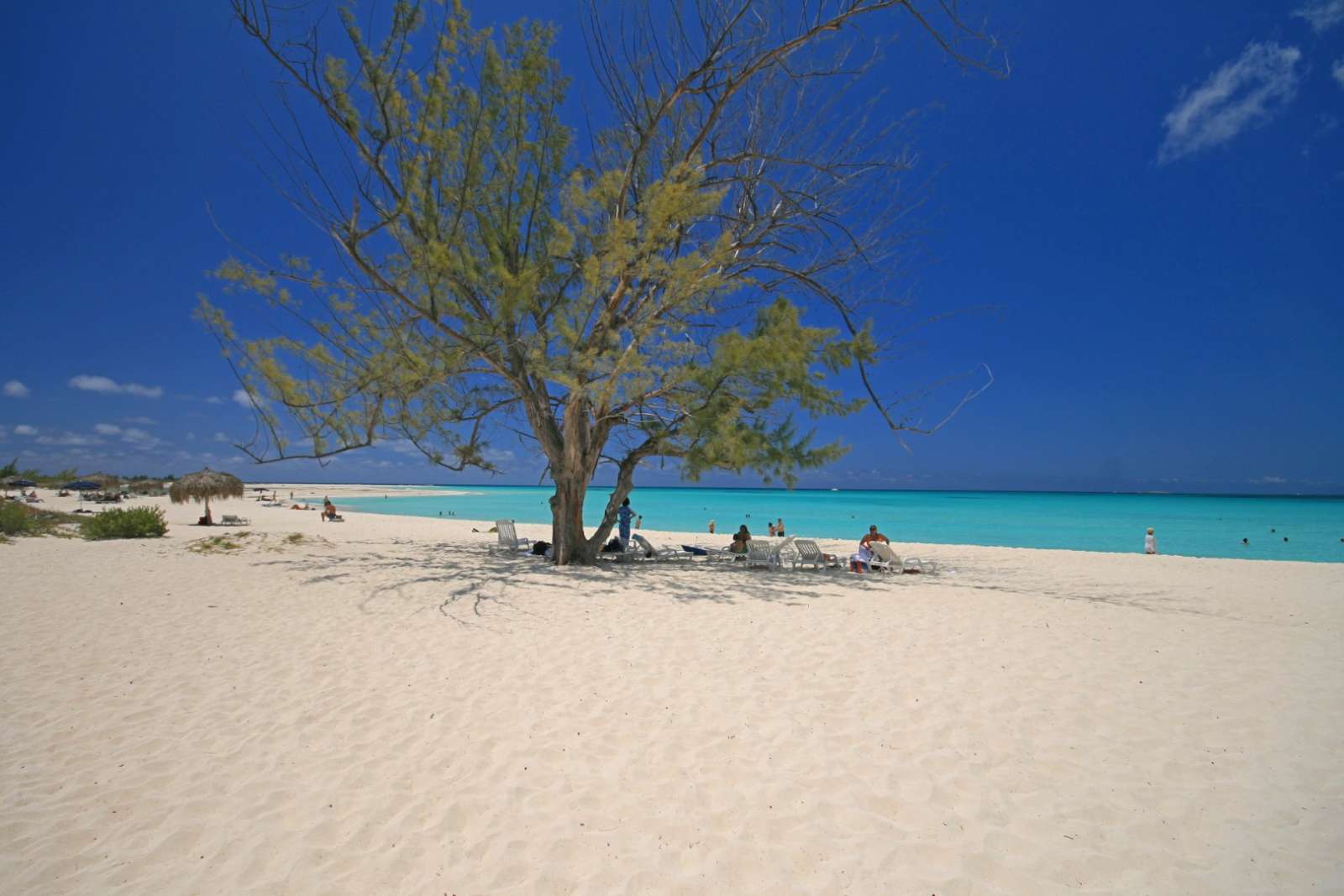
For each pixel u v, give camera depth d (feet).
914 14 27.50
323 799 12.33
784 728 15.60
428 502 219.41
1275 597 35.45
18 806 11.98
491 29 34.42
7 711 16.40
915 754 14.17
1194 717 16.33
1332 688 18.66
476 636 24.30
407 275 36.04
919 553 61.46
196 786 12.80
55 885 9.74
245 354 34.37
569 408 42.70
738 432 38.32
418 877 10.05
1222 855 10.55
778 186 39.52
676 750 14.40
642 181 43.68
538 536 72.59
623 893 9.70
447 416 43.16
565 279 42.63
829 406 40.91
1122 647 23.26
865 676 19.56
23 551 45.55
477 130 36.40
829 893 9.66
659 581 37.60
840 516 145.38
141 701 17.28
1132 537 94.22
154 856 10.55
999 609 30.32
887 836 11.10
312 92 30.78
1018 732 15.35
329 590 33.37
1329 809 11.97
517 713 16.55
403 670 20.06
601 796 12.43
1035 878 9.98
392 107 32.89
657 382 38.52
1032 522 124.57
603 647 22.70
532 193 40.42
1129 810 11.91
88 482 147.84
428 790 12.66
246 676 19.42
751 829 11.34
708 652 22.09
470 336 37.68
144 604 29.25
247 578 36.91
